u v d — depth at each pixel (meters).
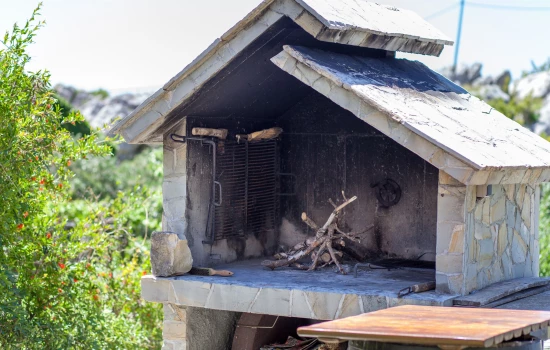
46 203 8.55
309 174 8.98
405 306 5.90
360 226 8.74
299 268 8.13
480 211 7.09
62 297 8.44
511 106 28.30
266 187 8.91
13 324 7.76
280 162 9.09
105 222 9.82
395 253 8.59
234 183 8.44
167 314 7.94
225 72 7.50
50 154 8.22
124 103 29.73
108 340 9.04
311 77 7.03
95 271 9.43
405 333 4.88
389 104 6.84
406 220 8.52
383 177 8.63
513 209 7.84
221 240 8.37
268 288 7.20
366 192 8.71
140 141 7.98
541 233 14.43
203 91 7.60
